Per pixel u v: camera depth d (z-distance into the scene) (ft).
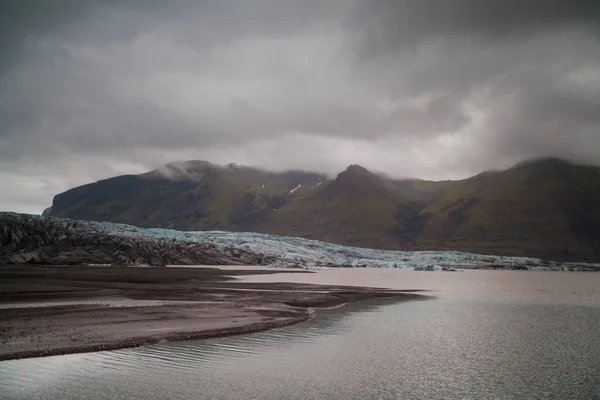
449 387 69.87
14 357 77.71
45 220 495.41
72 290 192.13
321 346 96.37
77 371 72.28
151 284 244.22
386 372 77.20
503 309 171.63
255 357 84.94
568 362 85.40
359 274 485.15
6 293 170.30
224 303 160.56
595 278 504.43
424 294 238.27
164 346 90.07
